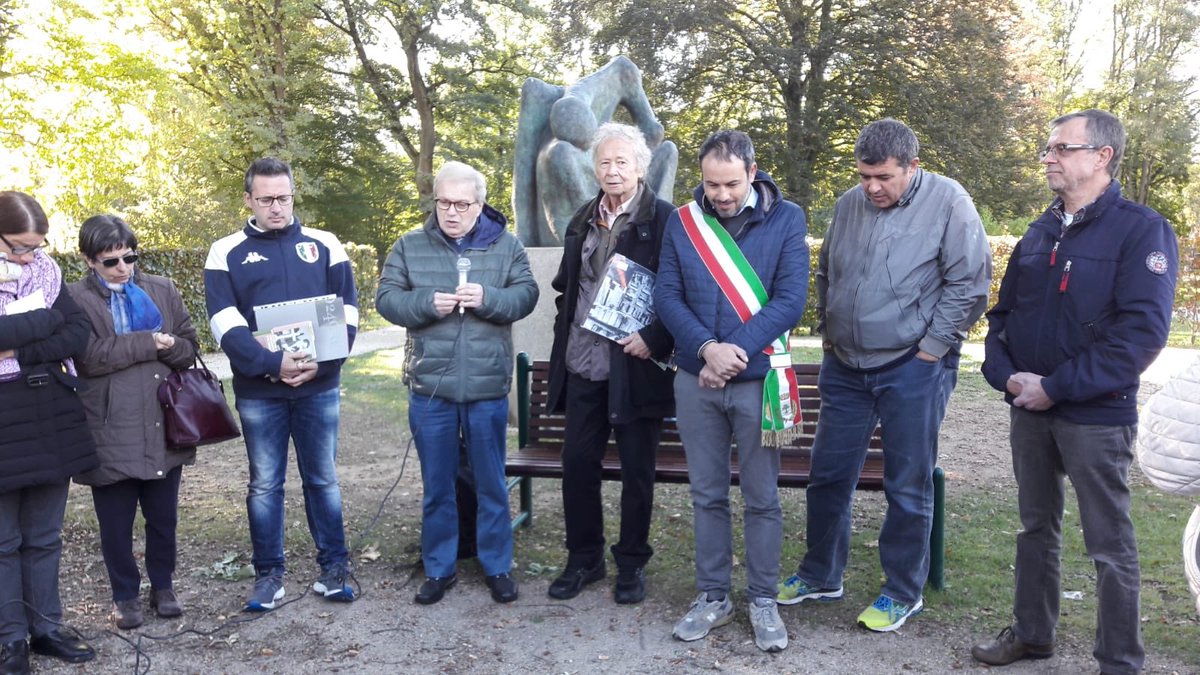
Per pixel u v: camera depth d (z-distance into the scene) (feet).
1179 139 103.09
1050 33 112.47
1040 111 81.00
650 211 12.14
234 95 74.79
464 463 13.97
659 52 74.90
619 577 12.67
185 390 11.91
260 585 12.52
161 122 55.88
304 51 79.41
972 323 11.16
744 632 11.60
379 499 17.61
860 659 10.85
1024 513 10.48
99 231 11.43
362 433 23.65
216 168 68.59
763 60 72.49
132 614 11.94
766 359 11.02
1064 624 11.64
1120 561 9.76
